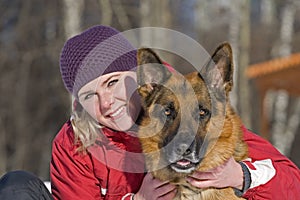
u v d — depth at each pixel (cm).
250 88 2462
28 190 420
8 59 2275
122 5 2020
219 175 423
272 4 2530
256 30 2564
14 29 2264
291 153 2725
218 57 430
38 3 2245
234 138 428
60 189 437
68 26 1733
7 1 2281
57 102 2327
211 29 2327
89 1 2083
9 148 2412
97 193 436
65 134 448
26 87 2302
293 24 2608
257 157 450
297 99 2539
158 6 1744
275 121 2439
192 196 433
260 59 2511
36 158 2355
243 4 1881
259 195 430
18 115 2292
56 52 2077
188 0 2430
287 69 1529
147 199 427
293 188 433
